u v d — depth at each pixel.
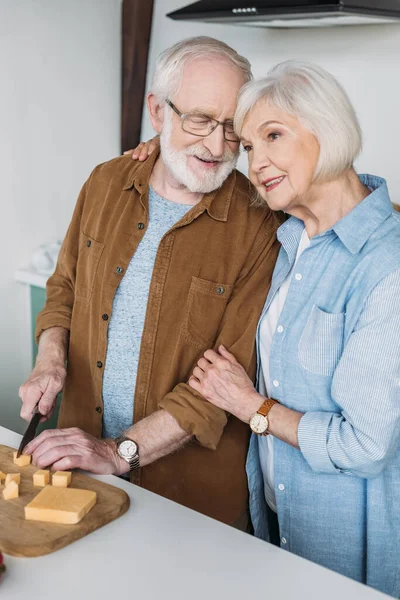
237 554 1.19
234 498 1.70
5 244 2.91
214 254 1.68
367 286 1.35
